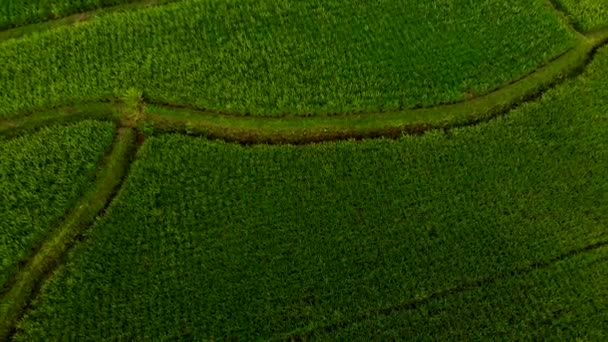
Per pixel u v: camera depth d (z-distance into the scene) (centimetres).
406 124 2180
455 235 1981
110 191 2002
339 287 1891
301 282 1892
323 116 2170
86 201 1970
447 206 2022
